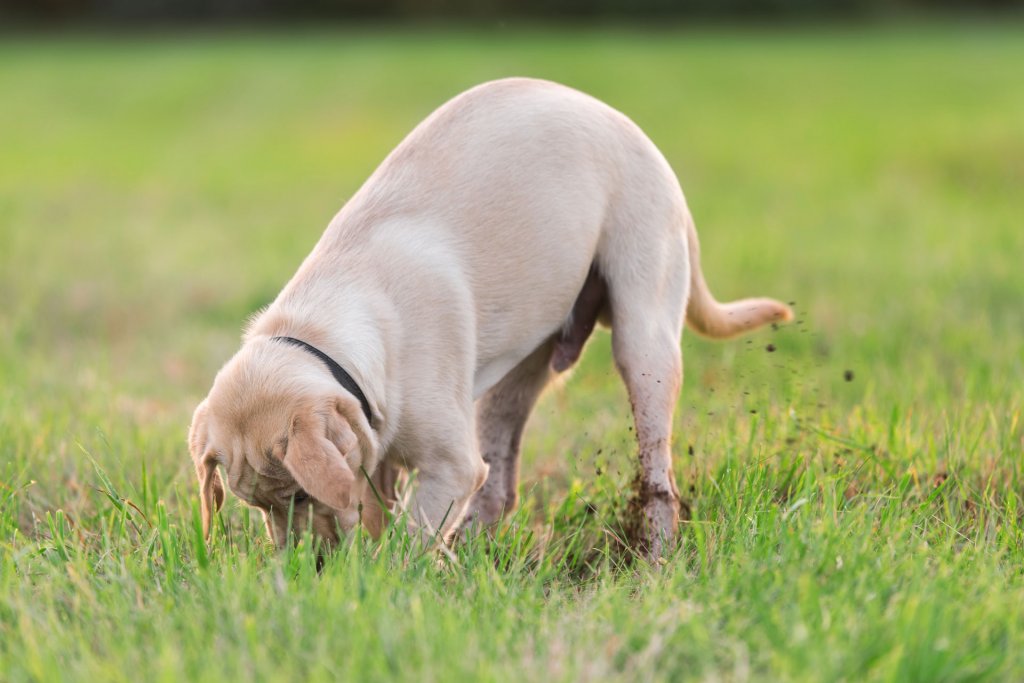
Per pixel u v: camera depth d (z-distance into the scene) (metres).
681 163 27.70
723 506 6.99
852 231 18.59
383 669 4.80
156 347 13.05
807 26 78.12
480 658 4.89
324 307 6.37
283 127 37.25
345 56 58.75
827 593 5.56
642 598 5.89
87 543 6.78
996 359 10.32
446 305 6.57
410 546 6.16
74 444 8.45
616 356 7.29
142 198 24.33
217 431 6.05
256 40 71.69
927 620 5.07
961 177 24.09
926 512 6.78
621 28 77.88
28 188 25.12
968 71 48.81
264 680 4.78
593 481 7.85
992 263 14.83
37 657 5.01
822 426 8.13
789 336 12.05
